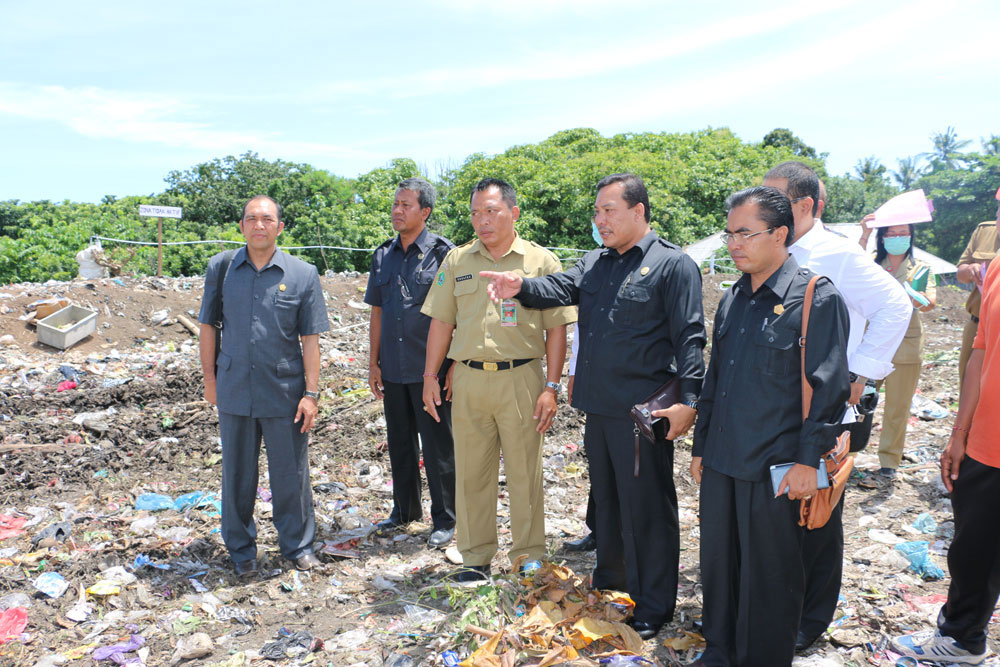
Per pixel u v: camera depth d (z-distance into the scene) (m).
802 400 2.48
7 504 4.61
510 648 2.79
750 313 2.60
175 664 2.96
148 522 4.31
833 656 2.90
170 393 7.00
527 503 3.56
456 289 3.55
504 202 3.41
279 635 3.17
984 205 34.41
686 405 2.84
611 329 3.04
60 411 6.46
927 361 8.67
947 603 2.86
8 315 9.30
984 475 2.62
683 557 3.88
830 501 2.48
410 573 3.71
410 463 4.32
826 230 3.02
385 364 4.18
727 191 32.00
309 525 3.89
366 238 25.81
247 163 34.28
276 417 3.67
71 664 2.94
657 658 2.90
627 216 3.02
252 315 3.60
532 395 3.50
